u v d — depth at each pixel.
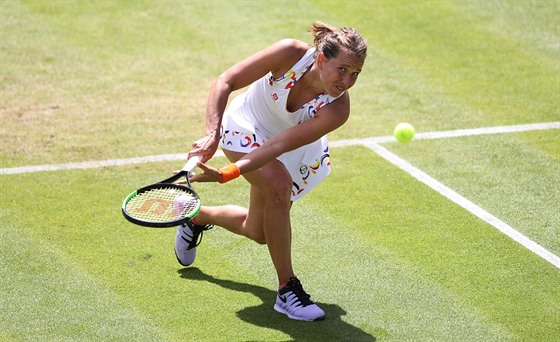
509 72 36.97
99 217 24.78
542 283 21.38
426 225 24.56
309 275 21.67
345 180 27.66
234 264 22.19
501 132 31.55
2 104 33.34
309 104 18.89
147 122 32.22
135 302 20.20
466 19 41.94
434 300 20.50
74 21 41.28
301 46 19.00
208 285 21.08
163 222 16.78
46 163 28.59
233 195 26.59
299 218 24.91
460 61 38.03
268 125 20.02
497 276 21.70
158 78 36.28
